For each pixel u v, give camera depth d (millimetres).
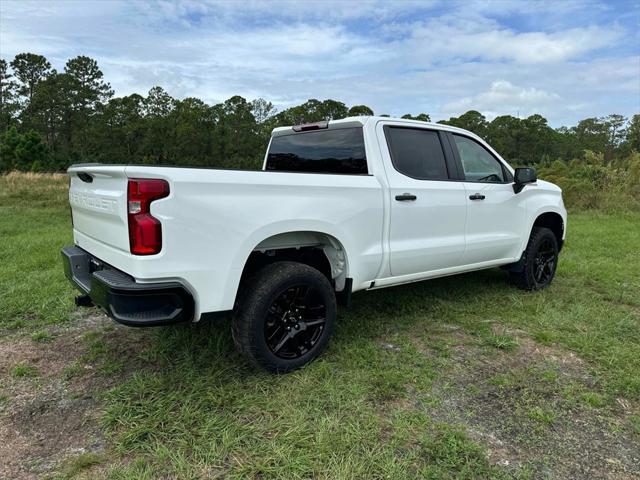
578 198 14727
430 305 4535
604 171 17000
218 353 3334
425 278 4082
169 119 68812
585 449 2400
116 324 4020
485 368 3273
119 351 3473
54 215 12969
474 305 4559
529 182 4586
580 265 6305
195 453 2293
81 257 3246
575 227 10195
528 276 5023
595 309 4512
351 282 3447
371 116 3730
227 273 2754
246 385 2941
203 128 68375
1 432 2494
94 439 2436
